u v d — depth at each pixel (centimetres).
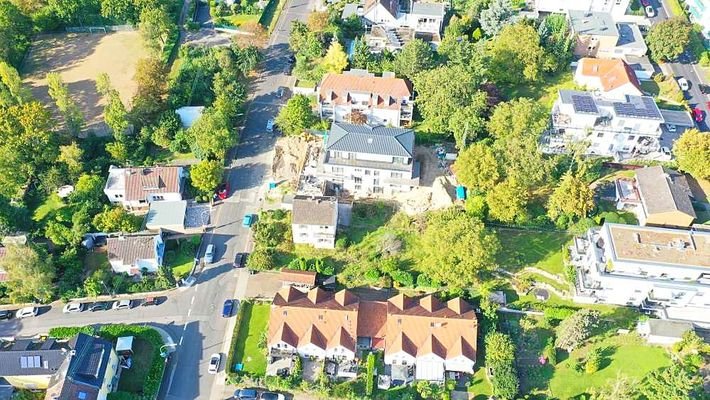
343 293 10588
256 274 11431
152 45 15662
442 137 13525
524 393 9600
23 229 11981
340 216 12206
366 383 9794
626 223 11788
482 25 16350
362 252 11638
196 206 12631
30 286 10494
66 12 16762
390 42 15912
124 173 12612
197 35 17162
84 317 10806
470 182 11844
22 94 13788
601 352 10062
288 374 9875
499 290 10988
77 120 13475
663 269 10038
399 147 12231
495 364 9681
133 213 12581
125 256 11188
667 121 13825
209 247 11769
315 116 14312
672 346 10044
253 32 16300
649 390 9162
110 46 16725
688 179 12744
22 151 12725
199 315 10825
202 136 12950
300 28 16112
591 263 10669
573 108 12988
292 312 10188
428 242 10869
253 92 15288
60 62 16138
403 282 11025
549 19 16100
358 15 16762
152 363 10038
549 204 11831
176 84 14825
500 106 12962
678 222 11494
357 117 13688
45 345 9925
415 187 12500
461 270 10438
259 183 13088
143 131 13625
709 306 10312
